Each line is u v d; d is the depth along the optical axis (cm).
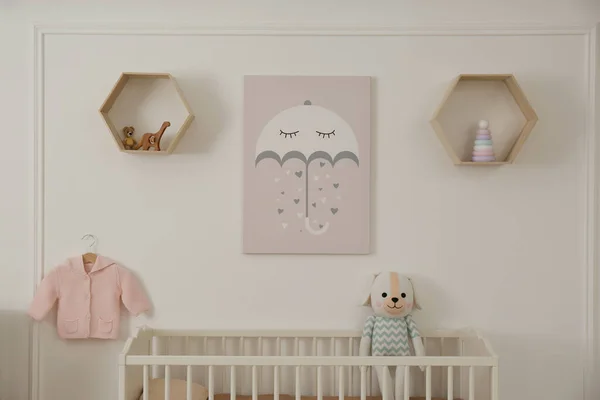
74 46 254
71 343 254
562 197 255
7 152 254
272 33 253
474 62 254
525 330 255
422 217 255
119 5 254
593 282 253
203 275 256
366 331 248
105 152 254
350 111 252
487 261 256
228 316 256
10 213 254
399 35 254
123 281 252
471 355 241
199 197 255
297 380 214
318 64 254
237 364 213
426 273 255
